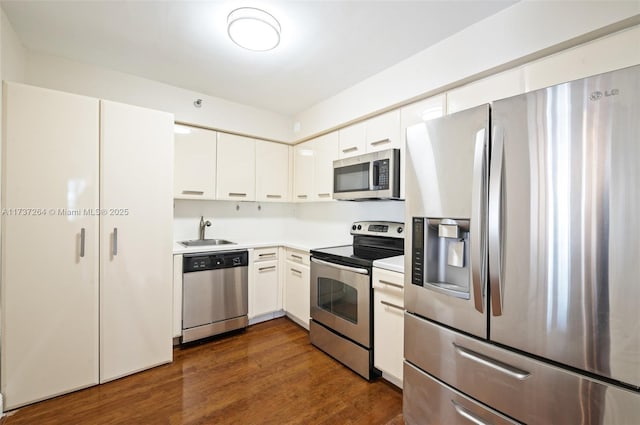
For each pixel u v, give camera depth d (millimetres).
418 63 1996
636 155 866
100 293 1890
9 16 1652
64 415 1600
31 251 1679
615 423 909
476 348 1248
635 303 875
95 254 1868
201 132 2758
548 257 1034
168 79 2461
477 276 1217
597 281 937
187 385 1890
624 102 884
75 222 1804
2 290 1611
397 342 1766
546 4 1398
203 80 2477
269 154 3248
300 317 2770
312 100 2908
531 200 1070
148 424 1539
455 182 1319
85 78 2199
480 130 1218
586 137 952
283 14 1613
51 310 1735
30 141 1671
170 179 2168
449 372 1354
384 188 2105
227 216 3252
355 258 2090
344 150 2643
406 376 1556
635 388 887
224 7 1575
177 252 2363
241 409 1663
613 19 1213
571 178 983
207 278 2512
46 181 1716
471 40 1694
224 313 2611
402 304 1729
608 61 1240
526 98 1081
